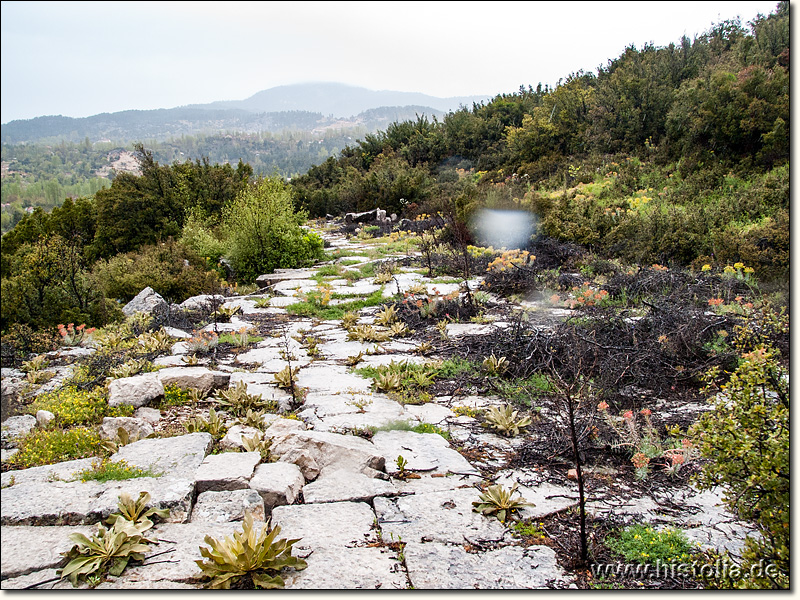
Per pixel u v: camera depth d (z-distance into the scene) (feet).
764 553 8.09
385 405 17.65
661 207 48.60
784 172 45.88
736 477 8.58
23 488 11.71
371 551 9.78
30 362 23.58
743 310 23.11
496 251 41.65
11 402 20.03
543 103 94.17
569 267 37.83
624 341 21.53
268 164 643.04
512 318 25.07
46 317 30.25
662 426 15.44
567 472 13.30
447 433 15.60
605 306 27.81
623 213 44.75
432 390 19.40
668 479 12.94
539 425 15.84
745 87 55.98
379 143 128.47
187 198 67.26
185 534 10.21
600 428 14.66
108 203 61.36
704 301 26.96
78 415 17.02
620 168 64.03
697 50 79.05
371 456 13.19
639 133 69.82
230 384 19.97
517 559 9.68
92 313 31.83
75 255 32.96
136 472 12.28
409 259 47.42
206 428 15.61
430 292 33.94
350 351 24.57
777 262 29.35
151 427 16.38
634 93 73.26
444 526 10.64
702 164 55.11
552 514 11.28
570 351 19.22
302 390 19.19
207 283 41.27
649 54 87.04
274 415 17.20
